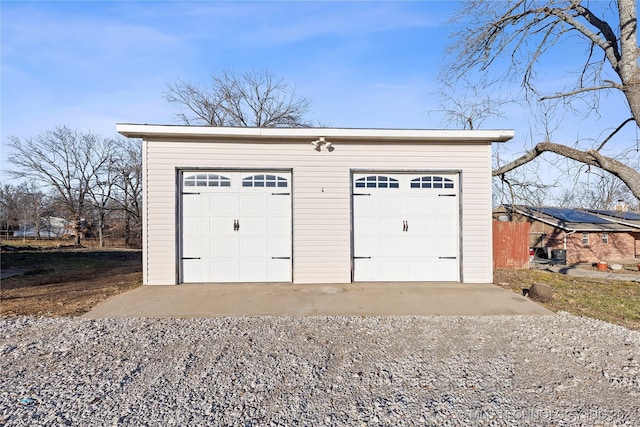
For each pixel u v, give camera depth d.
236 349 4.11
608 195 25.84
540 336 4.60
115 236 31.95
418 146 7.85
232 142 7.64
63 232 35.50
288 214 7.76
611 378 3.42
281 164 7.69
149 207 7.49
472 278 7.80
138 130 7.21
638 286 9.54
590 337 4.57
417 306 6.03
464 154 7.89
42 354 3.93
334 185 7.75
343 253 7.72
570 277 10.86
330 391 3.15
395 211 7.85
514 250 11.94
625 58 9.12
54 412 2.79
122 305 6.00
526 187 12.77
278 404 2.93
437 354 3.99
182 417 2.73
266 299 6.40
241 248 7.68
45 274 10.30
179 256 7.55
